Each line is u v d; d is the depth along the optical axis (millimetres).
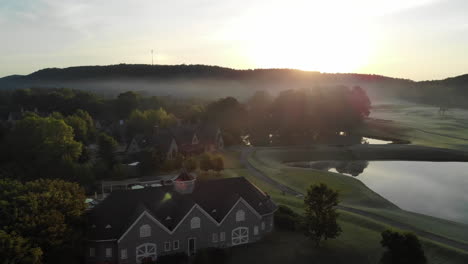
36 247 39281
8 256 36125
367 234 60062
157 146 114188
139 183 83625
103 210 50969
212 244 53250
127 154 111000
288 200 75688
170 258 49812
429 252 53938
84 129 123875
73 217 46906
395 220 66562
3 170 74375
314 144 152250
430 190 91125
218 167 94000
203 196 55812
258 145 152250
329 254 52875
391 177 103875
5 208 42500
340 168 114688
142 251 49219
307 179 94125
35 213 42969
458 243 57219
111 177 90312
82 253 48312
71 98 196250
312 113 181500
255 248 54125
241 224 54875
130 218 49844
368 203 78375
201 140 128875
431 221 67312
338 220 66438
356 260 51656
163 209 52312
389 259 48000
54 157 82000
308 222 54188
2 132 98625
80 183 78875
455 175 105312
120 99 193750
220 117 172000
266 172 102875
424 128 185250
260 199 58531
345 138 168250
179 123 149250
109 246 48469
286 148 142250
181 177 55688
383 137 169000
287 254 52438
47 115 176875
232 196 56031
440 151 133750
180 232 51188
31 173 75875
